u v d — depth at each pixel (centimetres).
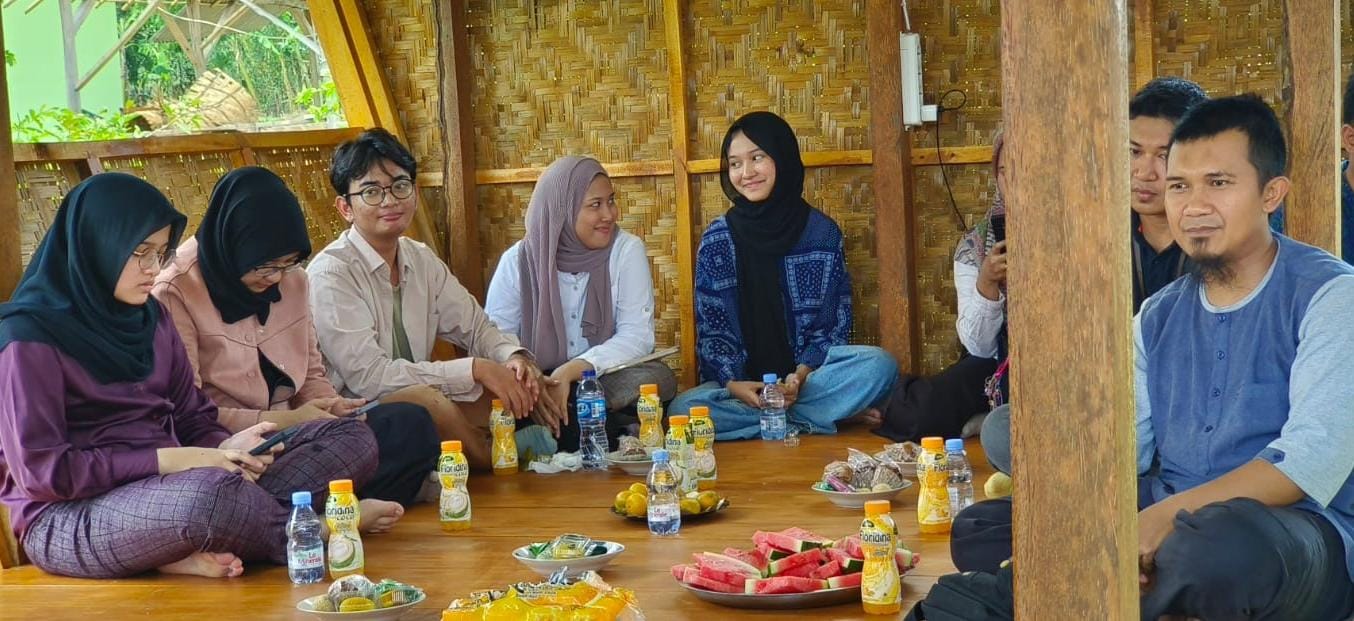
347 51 656
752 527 391
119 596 349
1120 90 186
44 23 962
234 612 328
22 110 945
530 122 664
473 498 456
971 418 545
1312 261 258
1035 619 196
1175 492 273
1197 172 260
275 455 393
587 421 509
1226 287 268
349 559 356
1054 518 193
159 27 1010
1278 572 229
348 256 496
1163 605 236
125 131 787
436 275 530
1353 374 245
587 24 652
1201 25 570
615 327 566
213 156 570
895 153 592
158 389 385
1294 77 368
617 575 340
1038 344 193
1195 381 271
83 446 367
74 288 364
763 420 554
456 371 494
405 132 673
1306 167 367
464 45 661
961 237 610
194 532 354
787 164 577
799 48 625
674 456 439
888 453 459
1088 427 190
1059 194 190
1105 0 184
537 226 559
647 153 650
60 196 483
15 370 352
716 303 587
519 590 279
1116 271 187
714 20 634
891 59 589
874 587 298
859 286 625
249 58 1014
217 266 422
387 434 444
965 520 303
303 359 451
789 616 300
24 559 393
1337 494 251
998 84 599
